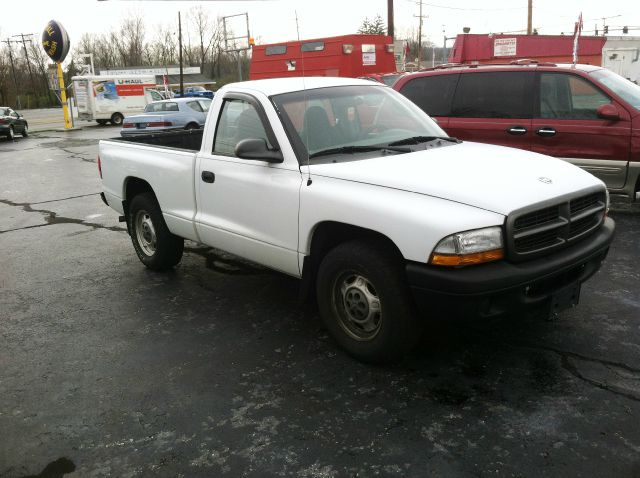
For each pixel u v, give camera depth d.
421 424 3.01
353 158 3.83
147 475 2.75
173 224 5.08
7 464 2.87
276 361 3.78
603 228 3.75
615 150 6.40
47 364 3.88
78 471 2.80
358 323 3.64
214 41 84.56
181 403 3.33
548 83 6.79
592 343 3.78
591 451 2.73
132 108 34.53
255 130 4.17
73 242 7.06
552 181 3.45
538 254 3.21
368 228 3.32
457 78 7.39
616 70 23.27
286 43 15.43
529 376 3.42
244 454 2.86
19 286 5.50
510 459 2.71
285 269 4.04
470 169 3.51
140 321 4.53
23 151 19.55
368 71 15.05
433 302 3.12
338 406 3.22
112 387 3.55
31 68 95.75
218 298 4.95
